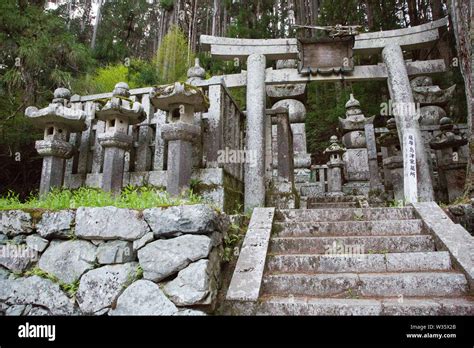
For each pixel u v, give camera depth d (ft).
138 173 17.49
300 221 14.98
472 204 14.80
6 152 27.89
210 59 49.16
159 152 17.79
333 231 13.79
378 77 24.81
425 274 10.43
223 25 64.75
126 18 62.85
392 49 24.31
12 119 25.77
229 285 10.16
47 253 10.05
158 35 72.90
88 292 9.28
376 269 11.30
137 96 19.01
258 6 50.83
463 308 8.92
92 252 9.68
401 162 24.63
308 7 59.36
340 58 25.02
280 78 25.18
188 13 65.10
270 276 10.71
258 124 21.81
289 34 50.55
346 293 10.25
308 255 11.69
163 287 8.82
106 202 10.55
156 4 74.23
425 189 20.98
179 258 8.89
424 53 45.29
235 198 19.08
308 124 56.90
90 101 19.84
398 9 47.65
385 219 14.64
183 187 14.07
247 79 23.91
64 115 16.05
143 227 9.47
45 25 24.93
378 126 50.37
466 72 17.81
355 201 26.73
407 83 23.31
